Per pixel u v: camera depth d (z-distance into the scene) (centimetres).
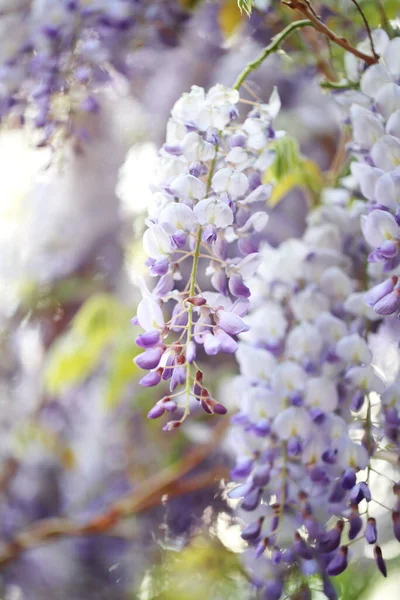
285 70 118
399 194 82
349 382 88
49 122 107
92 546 145
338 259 96
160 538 136
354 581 107
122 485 155
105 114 148
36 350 175
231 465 126
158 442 153
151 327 80
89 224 165
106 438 158
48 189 167
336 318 92
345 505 87
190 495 133
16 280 170
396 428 86
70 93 107
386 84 87
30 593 147
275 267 97
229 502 129
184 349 79
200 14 116
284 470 89
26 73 108
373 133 86
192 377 79
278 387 90
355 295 92
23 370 174
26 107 109
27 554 148
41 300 169
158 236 80
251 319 95
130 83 123
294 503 88
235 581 122
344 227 97
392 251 80
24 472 165
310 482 88
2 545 147
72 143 113
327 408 89
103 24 108
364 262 95
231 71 122
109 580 143
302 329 92
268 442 89
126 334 144
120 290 164
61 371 148
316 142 125
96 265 166
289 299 96
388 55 89
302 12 86
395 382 87
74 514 157
